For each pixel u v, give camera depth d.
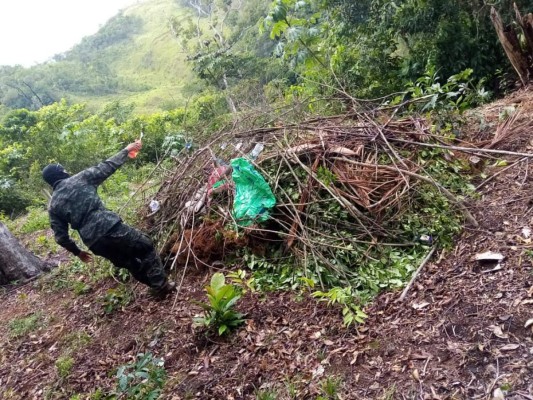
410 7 8.58
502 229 3.80
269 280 4.19
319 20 11.33
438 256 3.81
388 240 4.11
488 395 2.58
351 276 3.90
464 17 8.41
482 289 3.30
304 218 4.46
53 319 4.94
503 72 8.21
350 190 4.47
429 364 2.90
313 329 3.50
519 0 7.88
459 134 5.40
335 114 6.30
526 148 4.79
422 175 4.50
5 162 14.30
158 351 3.85
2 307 5.70
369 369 3.02
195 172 5.38
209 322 3.75
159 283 4.46
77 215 4.16
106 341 4.24
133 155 4.68
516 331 2.90
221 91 15.64
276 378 3.20
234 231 4.58
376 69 9.14
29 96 49.12
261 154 5.12
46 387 3.91
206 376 3.42
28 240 8.38
